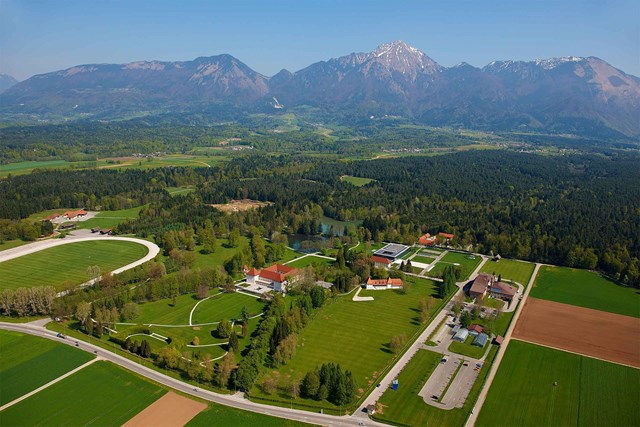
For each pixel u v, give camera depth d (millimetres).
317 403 158625
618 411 157625
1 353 183625
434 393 165250
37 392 159625
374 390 166375
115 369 174250
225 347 193500
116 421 146750
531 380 174750
